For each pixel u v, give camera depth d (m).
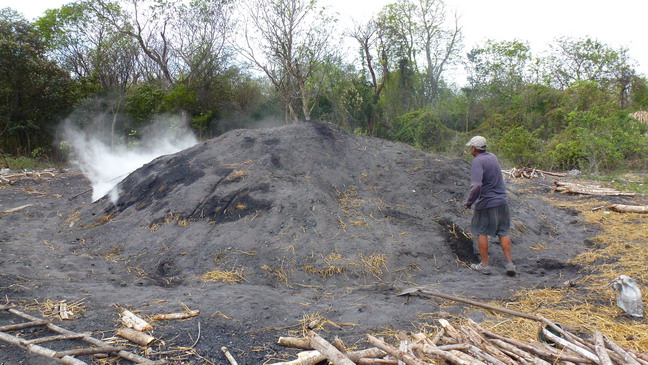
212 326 3.69
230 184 6.84
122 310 3.98
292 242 5.59
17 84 18.16
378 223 6.10
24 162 16.67
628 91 23.48
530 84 22.11
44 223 7.78
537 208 8.38
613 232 6.87
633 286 3.88
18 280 4.69
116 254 5.96
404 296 4.53
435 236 6.00
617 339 3.38
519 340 3.23
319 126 8.37
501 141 16.72
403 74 25.75
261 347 3.36
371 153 7.95
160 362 3.04
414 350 3.04
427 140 20.64
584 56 24.33
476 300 4.38
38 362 3.04
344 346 3.35
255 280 5.03
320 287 4.92
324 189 6.73
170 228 6.29
